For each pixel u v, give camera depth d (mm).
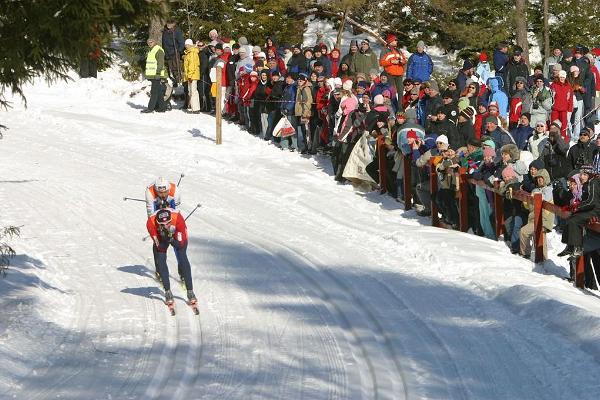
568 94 42688
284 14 67500
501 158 31703
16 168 42688
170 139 50219
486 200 32438
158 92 56625
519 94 41688
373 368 19781
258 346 21344
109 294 25828
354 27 71438
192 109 56656
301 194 39500
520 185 30328
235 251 30688
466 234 32688
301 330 22531
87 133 51031
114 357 20547
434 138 36219
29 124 52969
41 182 40219
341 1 62188
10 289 24953
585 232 27328
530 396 18062
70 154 46281
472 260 28750
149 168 43844
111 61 23047
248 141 50156
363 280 27188
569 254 27531
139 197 38188
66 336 22047
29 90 62156
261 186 41062
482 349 20969
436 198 34312
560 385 18625
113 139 49938
